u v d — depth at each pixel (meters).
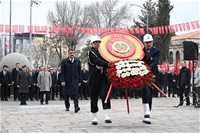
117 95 23.17
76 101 12.10
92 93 8.80
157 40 51.75
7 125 8.71
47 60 59.91
